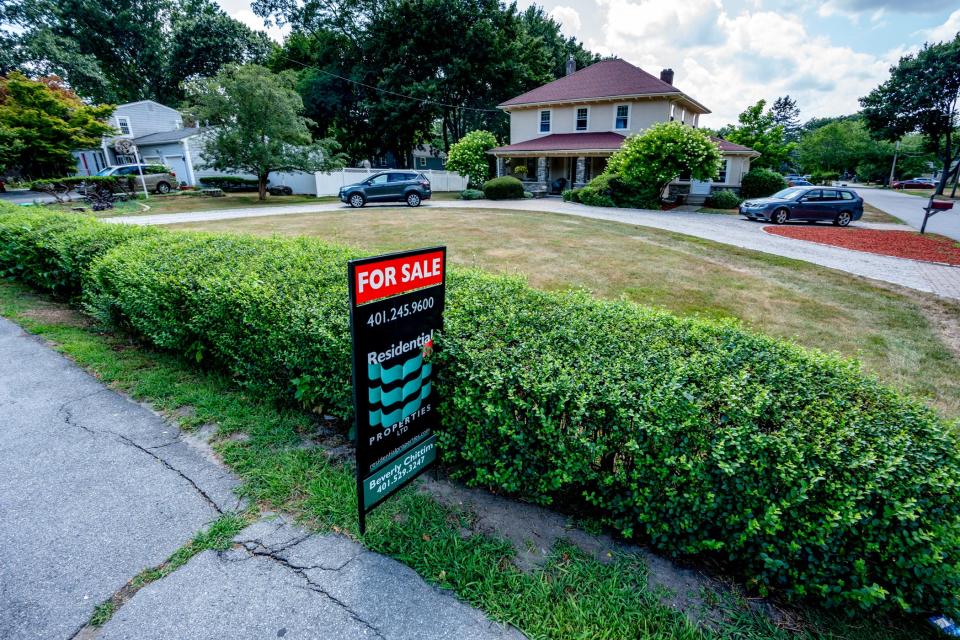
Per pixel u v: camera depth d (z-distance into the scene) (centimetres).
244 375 364
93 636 184
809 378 246
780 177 2375
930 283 789
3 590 203
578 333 289
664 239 1161
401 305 227
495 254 943
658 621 195
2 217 711
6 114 2383
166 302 392
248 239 524
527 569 219
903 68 3884
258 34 4291
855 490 179
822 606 202
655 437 204
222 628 188
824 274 838
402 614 196
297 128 2198
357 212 1759
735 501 203
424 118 3178
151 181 2592
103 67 4425
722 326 322
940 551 176
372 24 3066
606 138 2395
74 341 478
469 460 274
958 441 199
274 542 232
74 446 307
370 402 219
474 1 2945
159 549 227
